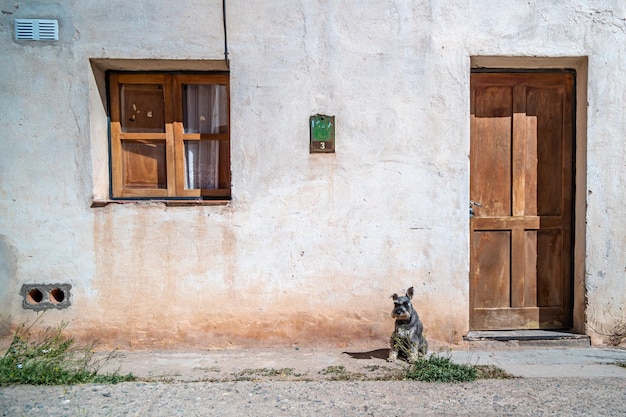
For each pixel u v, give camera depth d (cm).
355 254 450
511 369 403
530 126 479
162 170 475
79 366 405
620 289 458
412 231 452
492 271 482
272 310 452
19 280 441
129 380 381
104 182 459
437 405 338
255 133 445
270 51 441
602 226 455
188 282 448
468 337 457
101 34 435
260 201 446
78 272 444
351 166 448
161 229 445
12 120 436
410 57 445
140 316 448
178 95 468
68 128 439
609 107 452
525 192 480
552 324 481
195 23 438
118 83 464
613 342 461
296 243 449
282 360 425
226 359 427
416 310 453
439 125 448
